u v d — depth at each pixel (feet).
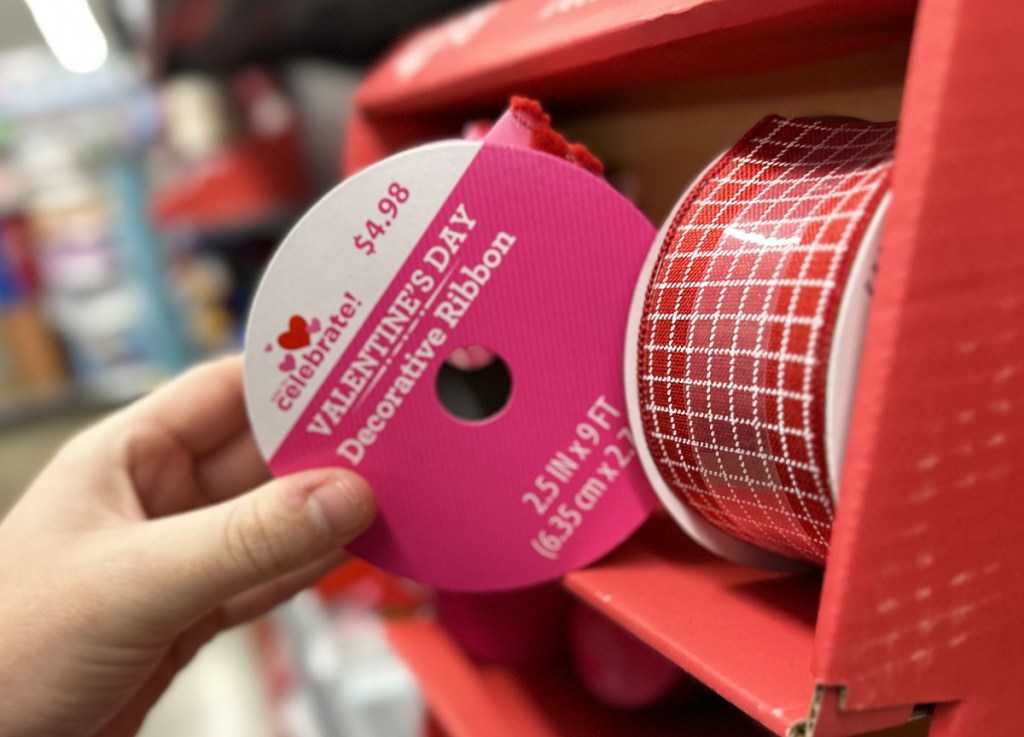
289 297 1.47
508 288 1.49
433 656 2.45
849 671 0.97
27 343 7.51
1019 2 0.91
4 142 7.06
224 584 1.63
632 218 1.50
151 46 5.42
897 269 0.92
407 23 4.53
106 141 7.08
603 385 1.55
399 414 1.52
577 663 2.16
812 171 1.27
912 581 0.99
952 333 0.95
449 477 1.55
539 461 1.56
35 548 1.79
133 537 1.72
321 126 5.51
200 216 6.04
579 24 1.52
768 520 1.32
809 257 1.13
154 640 1.77
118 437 2.10
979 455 0.99
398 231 1.45
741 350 1.21
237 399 2.30
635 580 1.52
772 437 1.18
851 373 1.07
